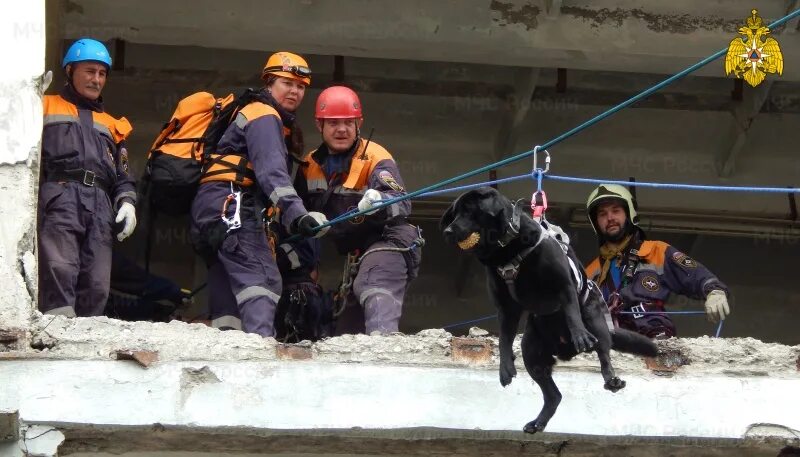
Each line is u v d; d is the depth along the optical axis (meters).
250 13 12.16
